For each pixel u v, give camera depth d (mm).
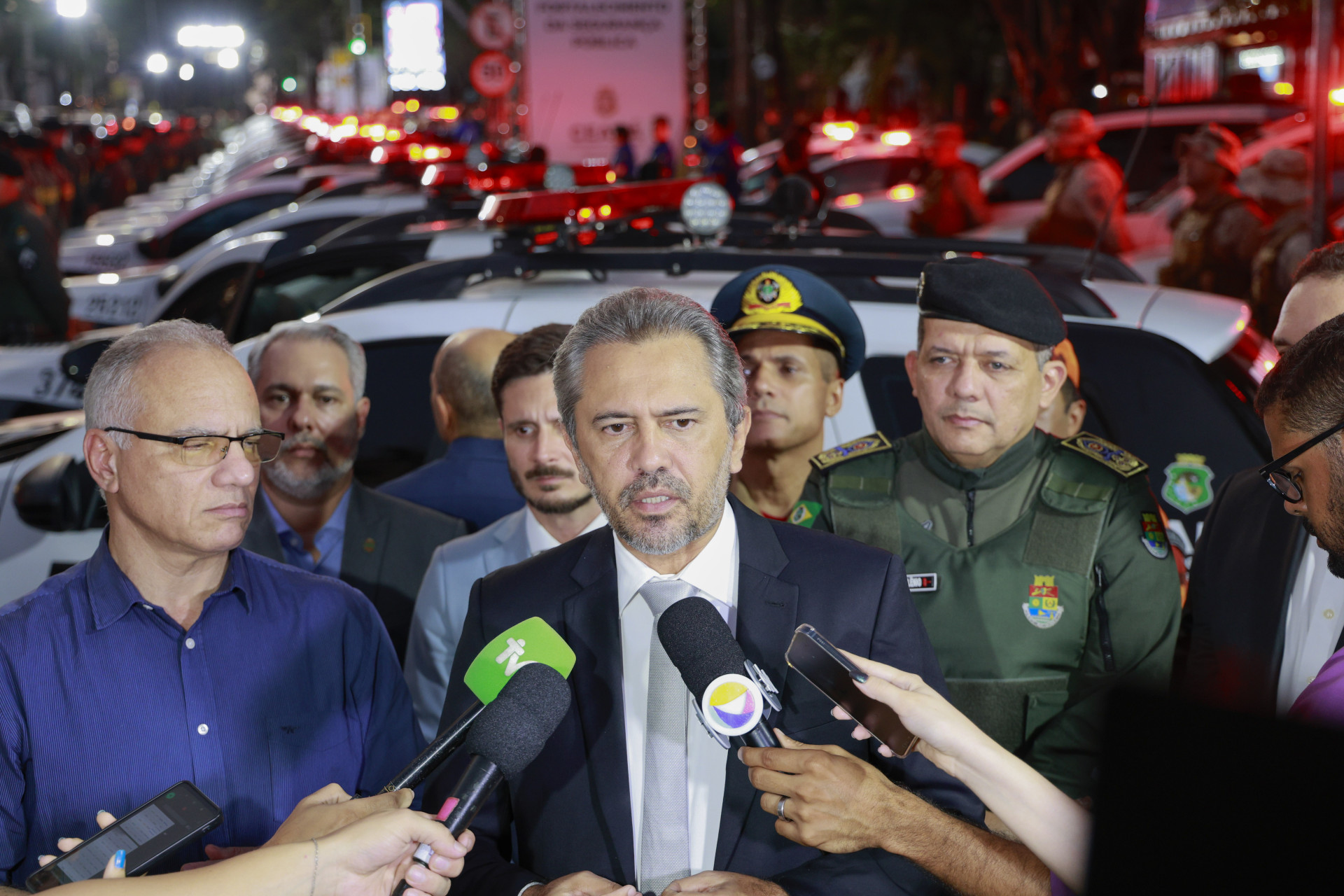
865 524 2650
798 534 2109
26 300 8734
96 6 57250
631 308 1879
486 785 1688
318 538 3355
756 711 1683
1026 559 2529
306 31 72500
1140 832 764
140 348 2043
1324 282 2354
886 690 1639
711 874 1770
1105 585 2494
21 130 14078
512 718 1719
